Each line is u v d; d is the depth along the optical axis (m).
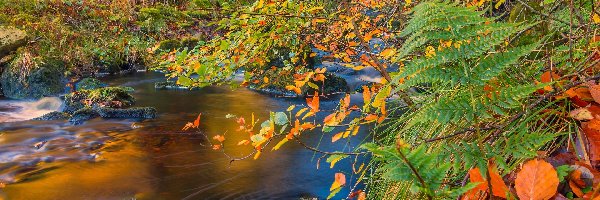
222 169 5.50
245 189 4.93
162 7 14.31
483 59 1.38
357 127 2.19
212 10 3.06
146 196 4.89
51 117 8.08
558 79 1.71
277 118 2.17
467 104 1.40
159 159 5.98
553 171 1.24
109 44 13.17
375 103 2.03
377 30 3.14
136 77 12.09
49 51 11.74
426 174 1.00
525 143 1.44
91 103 8.88
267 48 3.27
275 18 3.08
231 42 3.13
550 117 1.80
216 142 6.58
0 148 6.53
